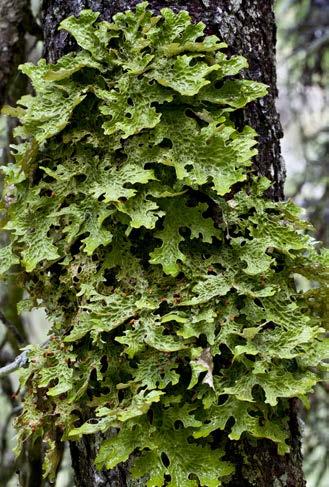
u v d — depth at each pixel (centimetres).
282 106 199
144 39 83
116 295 83
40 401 86
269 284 84
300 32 187
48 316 87
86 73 85
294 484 87
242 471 84
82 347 85
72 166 85
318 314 87
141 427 82
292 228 85
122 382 83
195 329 82
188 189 84
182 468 81
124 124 83
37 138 85
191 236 83
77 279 85
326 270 85
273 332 83
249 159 86
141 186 83
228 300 83
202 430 82
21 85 118
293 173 196
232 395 82
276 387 81
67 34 88
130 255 84
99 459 81
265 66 90
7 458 130
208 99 85
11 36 115
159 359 82
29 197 87
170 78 83
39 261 86
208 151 83
